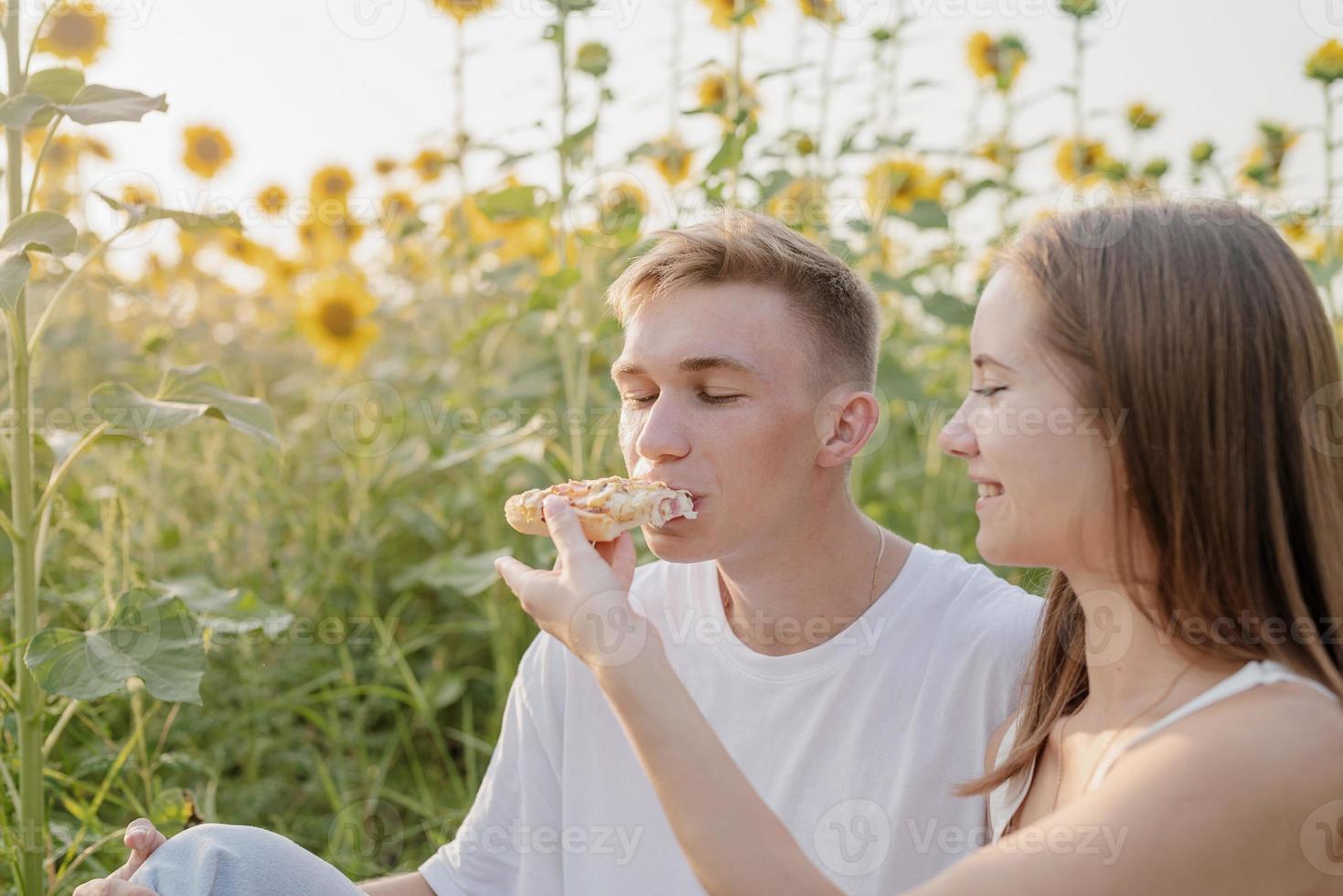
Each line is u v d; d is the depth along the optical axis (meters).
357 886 1.83
